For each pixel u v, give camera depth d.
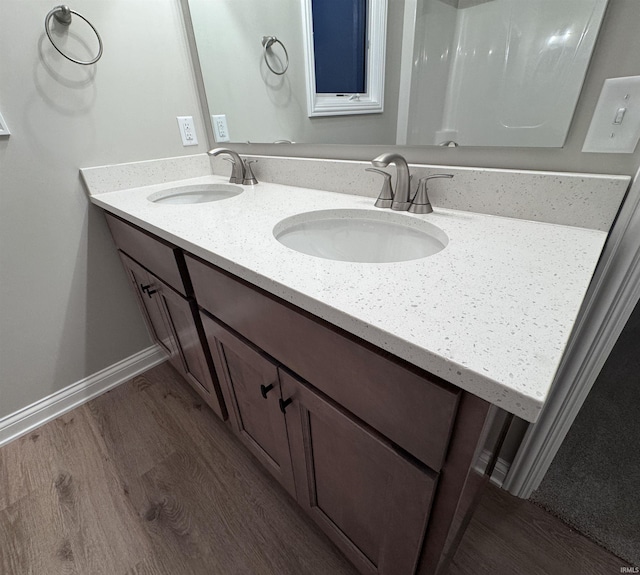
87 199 1.23
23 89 1.01
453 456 0.43
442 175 0.76
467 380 0.34
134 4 1.14
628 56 0.54
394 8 0.77
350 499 0.68
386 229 0.86
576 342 0.74
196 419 1.34
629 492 1.04
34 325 1.24
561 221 0.69
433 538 0.54
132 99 1.23
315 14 0.92
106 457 1.20
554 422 0.85
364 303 0.45
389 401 0.46
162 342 1.42
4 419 1.25
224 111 1.33
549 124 0.65
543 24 0.60
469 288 0.48
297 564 0.89
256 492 1.07
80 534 0.97
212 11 1.17
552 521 0.97
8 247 1.11
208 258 0.68
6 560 0.92
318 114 1.04
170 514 1.02
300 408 0.67
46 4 0.97
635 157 0.59
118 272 1.39
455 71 0.73
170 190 1.28
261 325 0.65
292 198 1.03
